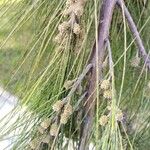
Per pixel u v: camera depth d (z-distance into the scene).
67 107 0.36
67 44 0.38
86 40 0.40
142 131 0.49
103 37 0.39
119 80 0.49
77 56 0.38
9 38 0.44
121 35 0.48
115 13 0.46
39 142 0.38
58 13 0.43
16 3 0.46
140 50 0.41
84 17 0.42
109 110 0.37
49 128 0.38
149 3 0.49
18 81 0.44
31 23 0.48
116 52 0.48
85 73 0.38
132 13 0.49
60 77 0.39
